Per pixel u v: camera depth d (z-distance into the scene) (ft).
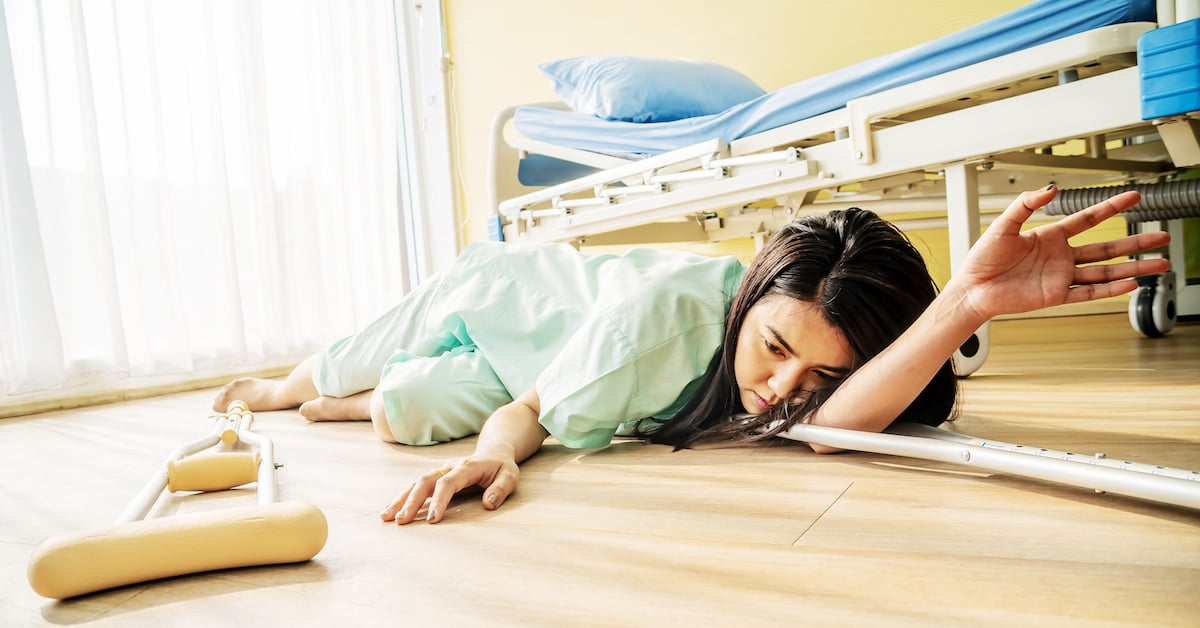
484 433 3.16
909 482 2.54
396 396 3.63
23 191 6.62
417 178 11.36
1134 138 6.97
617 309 3.19
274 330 8.62
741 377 3.07
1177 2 3.51
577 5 10.43
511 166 8.11
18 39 6.77
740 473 2.82
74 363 7.06
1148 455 2.62
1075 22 3.90
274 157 8.82
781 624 1.55
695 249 10.28
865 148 4.77
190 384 8.01
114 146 7.34
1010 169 6.47
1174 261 7.34
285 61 8.89
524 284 4.02
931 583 1.71
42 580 1.88
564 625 1.61
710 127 5.87
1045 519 2.08
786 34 9.16
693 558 1.96
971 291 2.58
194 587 1.98
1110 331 6.79
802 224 3.06
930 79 4.43
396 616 1.72
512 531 2.29
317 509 2.15
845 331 2.84
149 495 2.55
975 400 4.00
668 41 9.89
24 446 5.03
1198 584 1.62
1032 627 1.47
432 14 11.30
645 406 3.22
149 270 7.61
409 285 10.84
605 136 6.73
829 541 2.02
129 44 7.48
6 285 6.60
